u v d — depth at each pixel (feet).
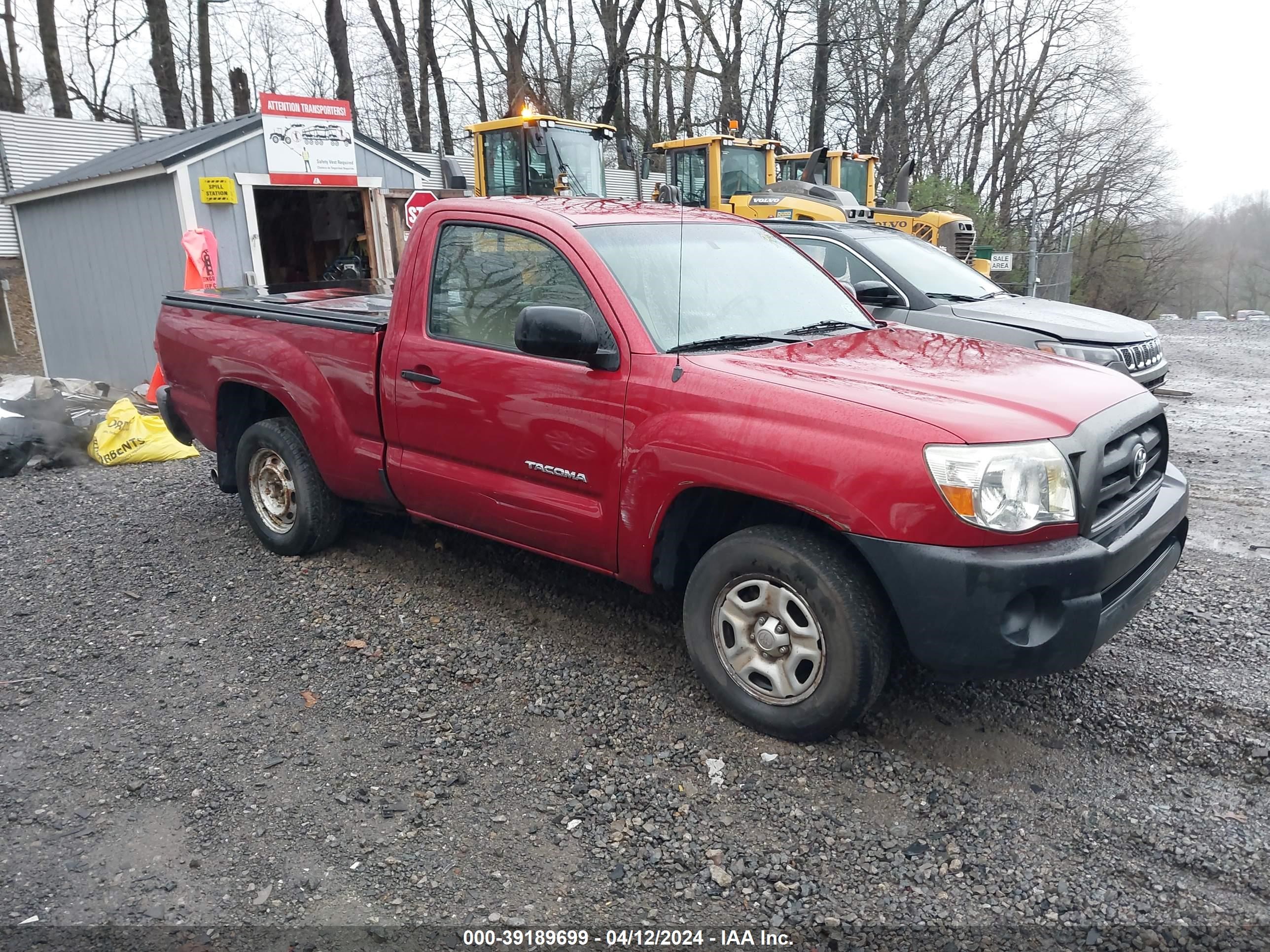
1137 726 11.21
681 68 91.25
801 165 54.34
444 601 15.02
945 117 110.42
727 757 10.70
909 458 9.53
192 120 115.85
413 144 96.89
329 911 8.48
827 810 9.78
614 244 12.69
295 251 46.52
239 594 15.55
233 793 10.21
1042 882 8.71
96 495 21.79
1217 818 9.55
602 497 11.90
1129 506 10.88
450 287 13.75
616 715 11.61
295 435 16.46
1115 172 109.19
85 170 41.42
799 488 10.04
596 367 11.70
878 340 13.17
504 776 10.46
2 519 20.02
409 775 10.50
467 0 105.29
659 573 11.84
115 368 39.83
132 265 37.45
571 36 109.81
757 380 10.69
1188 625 13.92
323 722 11.60
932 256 28.25
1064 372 11.85
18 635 14.25
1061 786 10.14
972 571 9.36
